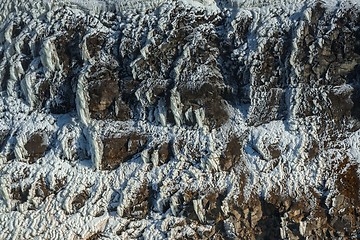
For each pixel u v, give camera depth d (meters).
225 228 6.51
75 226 6.59
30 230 6.56
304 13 6.94
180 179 6.71
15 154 6.95
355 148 6.68
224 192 6.60
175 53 7.20
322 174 6.55
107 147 6.98
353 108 6.81
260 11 7.23
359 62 6.86
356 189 6.47
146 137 7.01
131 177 6.80
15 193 6.78
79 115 7.09
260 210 6.51
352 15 6.86
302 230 6.32
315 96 6.84
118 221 6.62
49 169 6.88
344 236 6.37
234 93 7.13
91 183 6.83
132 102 7.20
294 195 6.47
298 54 6.89
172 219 6.57
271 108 6.96
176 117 6.94
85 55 7.24
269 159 6.69
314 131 6.75
